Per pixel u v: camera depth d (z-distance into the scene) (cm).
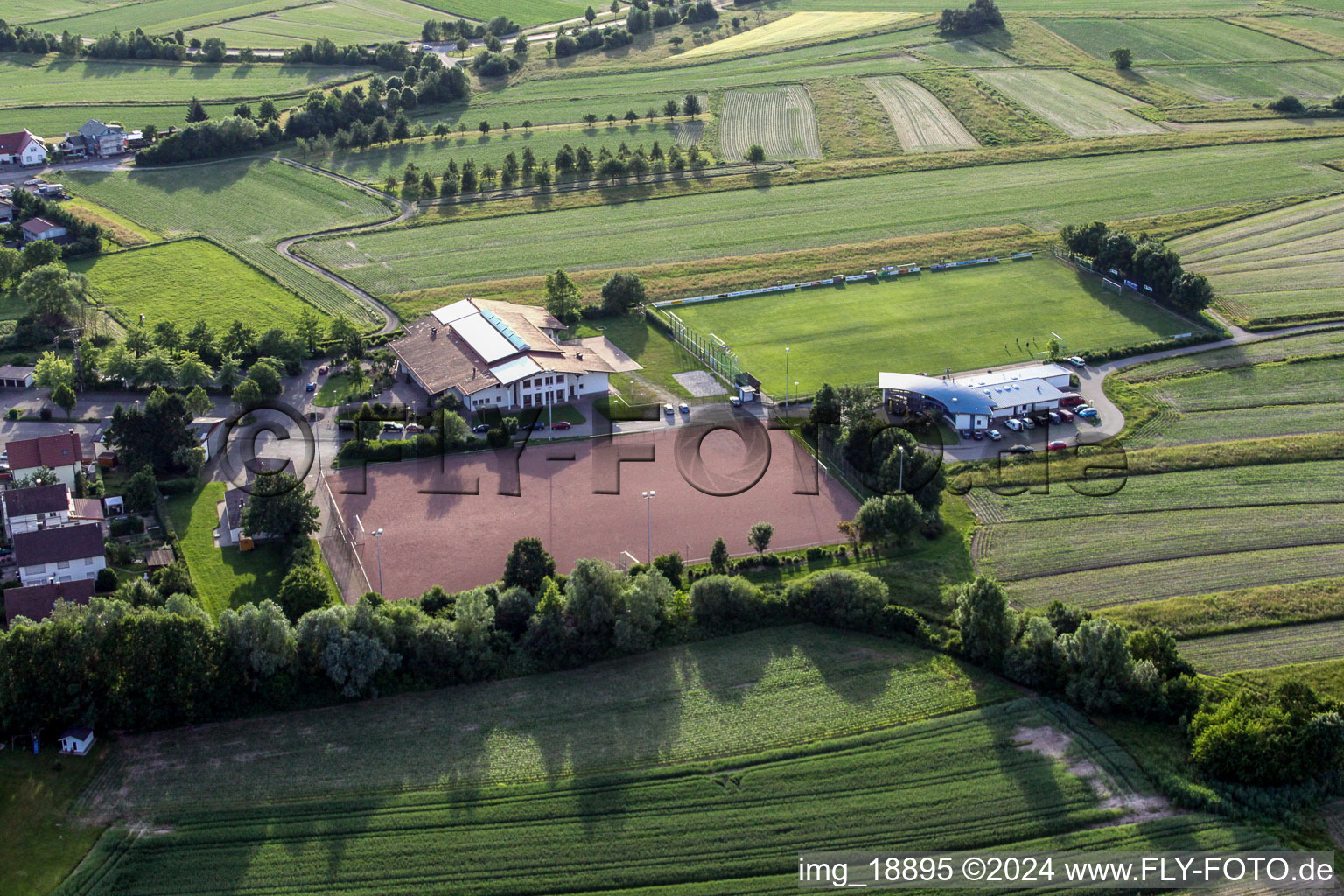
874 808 12062
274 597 15525
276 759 12656
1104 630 13325
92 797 12106
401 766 12575
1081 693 13375
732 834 11788
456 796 12188
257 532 16562
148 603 14388
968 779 12406
